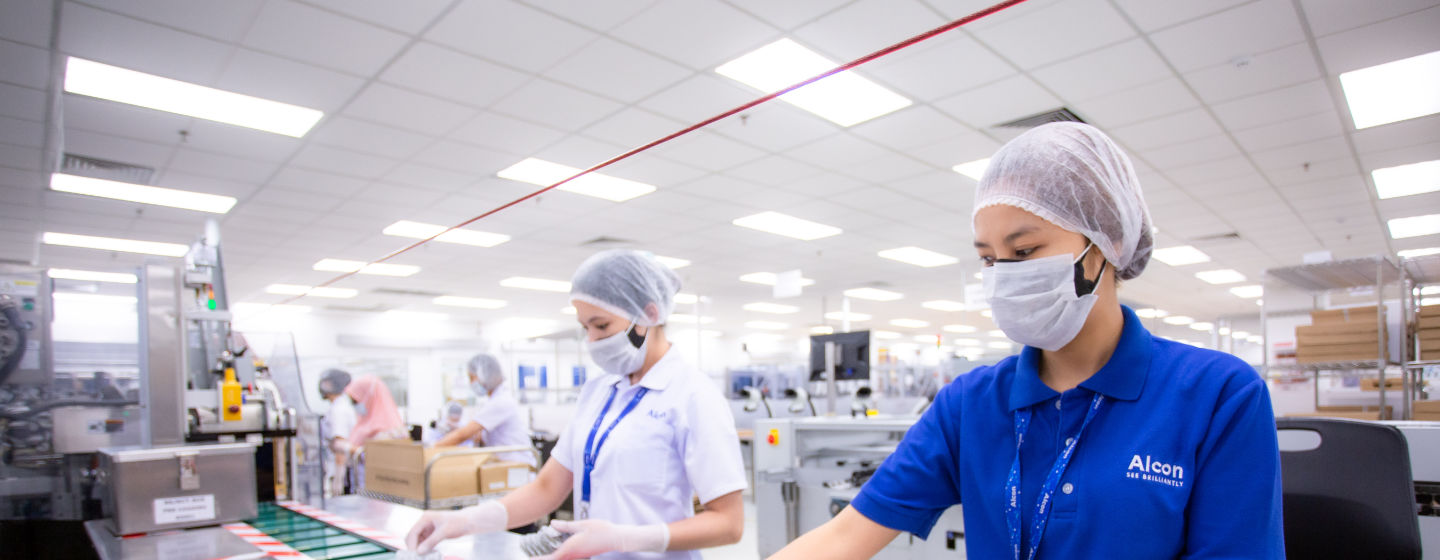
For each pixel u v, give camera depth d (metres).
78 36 3.49
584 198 6.56
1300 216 7.39
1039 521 0.71
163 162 5.25
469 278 10.38
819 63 3.99
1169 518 0.64
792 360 18.47
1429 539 1.80
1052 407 0.74
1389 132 5.04
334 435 5.54
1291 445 1.65
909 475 0.85
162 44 3.59
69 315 2.58
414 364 14.20
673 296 1.62
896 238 8.42
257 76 3.97
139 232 7.15
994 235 0.76
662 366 1.51
